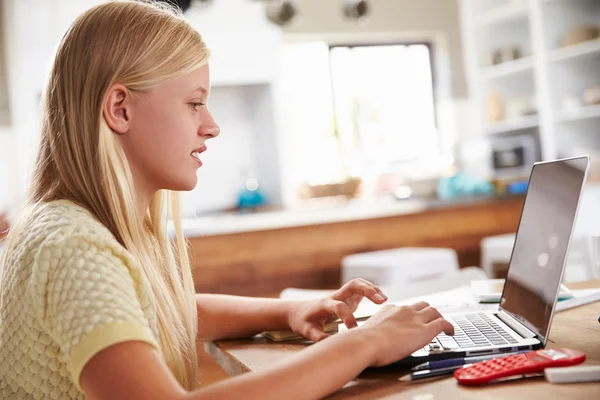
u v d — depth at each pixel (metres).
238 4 5.46
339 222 4.16
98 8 1.15
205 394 0.86
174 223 1.35
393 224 4.30
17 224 1.09
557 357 0.94
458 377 0.94
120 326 0.88
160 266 1.31
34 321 0.98
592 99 5.49
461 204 4.52
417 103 6.59
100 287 0.91
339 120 6.45
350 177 6.12
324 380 0.91
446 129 6.49
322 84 6.38
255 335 1.46
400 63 6.57
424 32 6.38
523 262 1.27
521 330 1.17
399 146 6.60
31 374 1.00
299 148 6.31
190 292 1.33
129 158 1.13
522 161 5.86
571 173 1.11
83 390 0.88
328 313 1.30
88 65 1.10
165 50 1.11
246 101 6.03
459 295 1.70
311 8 5.98
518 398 0.84
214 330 1.44
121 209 1.10
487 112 6.34
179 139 1.12
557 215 1.13
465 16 6.38
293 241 4.04
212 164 5.93
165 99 1.11
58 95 1.12
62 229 0.98
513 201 4.67
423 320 1.07
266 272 3.96
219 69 5.43
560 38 5.79
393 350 1.00
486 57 6.34
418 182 5.50
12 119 5.02
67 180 1.11
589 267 2.69
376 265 3.61
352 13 5.44
